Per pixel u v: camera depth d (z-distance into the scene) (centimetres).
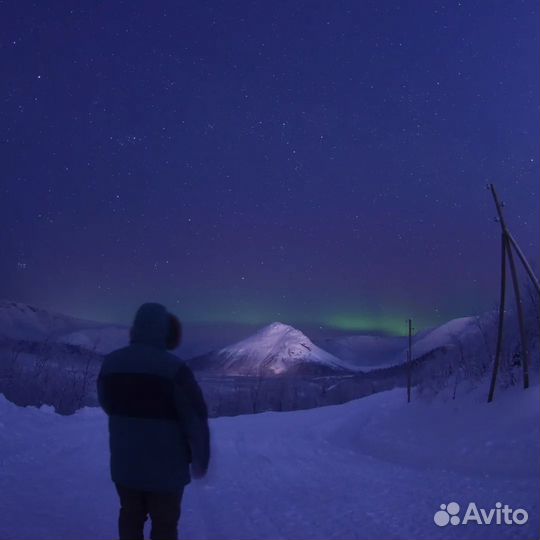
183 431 405
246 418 2784
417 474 1127
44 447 1261
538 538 609
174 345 433
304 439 1938
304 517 714
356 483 998
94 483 895
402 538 614
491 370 1870
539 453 1209
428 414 1788
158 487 396
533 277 1593
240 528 657
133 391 402
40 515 679
